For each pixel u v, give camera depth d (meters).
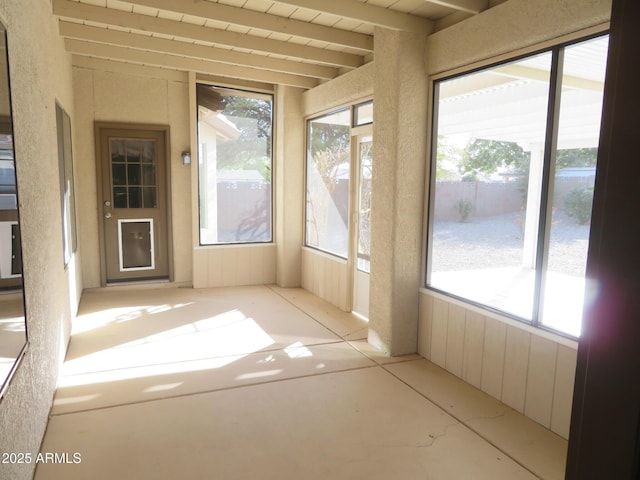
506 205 2.98
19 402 1.86
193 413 2.77
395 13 3.37
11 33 1.99
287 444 2.46
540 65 2.73
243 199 6.16
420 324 3.77
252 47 4.21
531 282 2.81
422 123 3.60
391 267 3.66
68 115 4.53
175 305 5.12
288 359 3.65
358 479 2.19
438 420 2.75
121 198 5.66
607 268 0.55
